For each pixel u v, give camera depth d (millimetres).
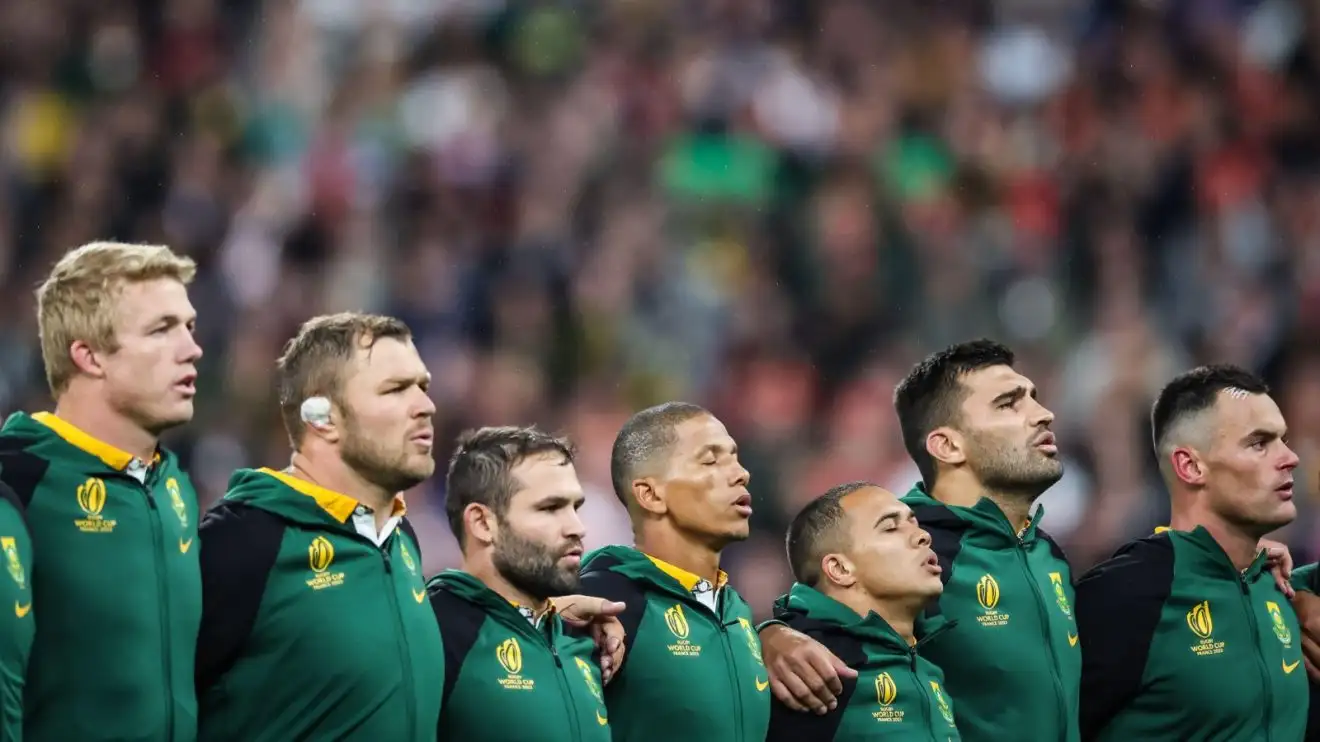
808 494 38781
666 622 17391
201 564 15398
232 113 51344
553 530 16594
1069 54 54750
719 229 47688
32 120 50625
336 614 15477
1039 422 19172
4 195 48688
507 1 54062
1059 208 50344
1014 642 18672
